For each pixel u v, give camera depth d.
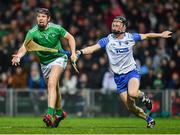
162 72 47.62
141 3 55.75
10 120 34.94
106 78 44.53
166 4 55.75
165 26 53.50
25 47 25.02
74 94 43.56
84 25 52.62
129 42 25.28
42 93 43.25
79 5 54.56
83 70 47.22
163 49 49.62
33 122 31.64
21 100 43.25
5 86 47.19
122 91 25.42
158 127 25.48
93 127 25.30
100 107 43.59
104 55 48.19
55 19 53.78
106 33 51.91
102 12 54.75
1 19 54.91
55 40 25.05
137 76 25.23
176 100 43.31
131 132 21.42
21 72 47.09
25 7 55.47
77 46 50.12
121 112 43.41
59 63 24.97
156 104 43.31
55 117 25.38
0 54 48.56
